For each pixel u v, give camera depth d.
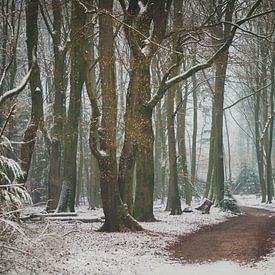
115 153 17.31
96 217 21.56
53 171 26.72
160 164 49.91
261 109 55.00
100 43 17.20
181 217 25.58
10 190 8.75
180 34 22.12
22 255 8.38
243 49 34.78
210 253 13.55
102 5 17.06
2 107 13.98
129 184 18.25
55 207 26.31
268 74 40.47
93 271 10.16
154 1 19.91
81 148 42.09
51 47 37.16
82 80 24.70
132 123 18.27
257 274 10.30
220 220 25.41
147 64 18.77
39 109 18.34
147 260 11.97
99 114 17.36
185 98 33.62
